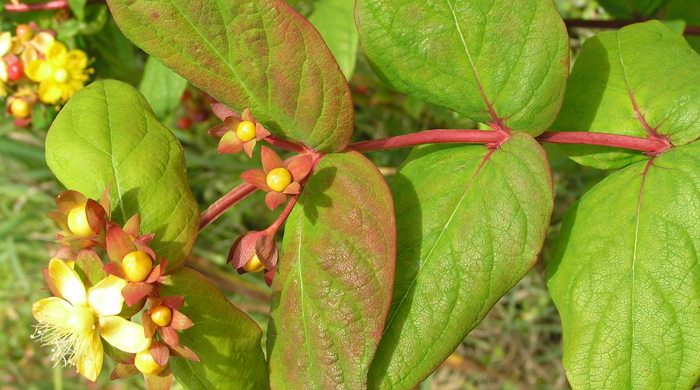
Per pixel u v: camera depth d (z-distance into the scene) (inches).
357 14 9.2
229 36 8.4
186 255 8.6
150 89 14.3
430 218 9.0
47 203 21.6
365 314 8.5
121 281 8.0
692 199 9.0
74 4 14.6
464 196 9.0
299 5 16.3
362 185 8.6
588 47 10.4
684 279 8.8
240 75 8.6
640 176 9.3
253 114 8.8
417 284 8.8
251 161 19.9
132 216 8.4
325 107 8.7
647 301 8.9
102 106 9.2
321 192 8.6
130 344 8.0
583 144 10.1
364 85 19.0
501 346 19.9
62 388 20.6
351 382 8.5
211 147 20.3
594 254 9.2
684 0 13.7
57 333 9.7
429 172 9.2
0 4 15.4
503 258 8.8
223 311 8.6
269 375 8.9
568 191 18.4
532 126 9.4
